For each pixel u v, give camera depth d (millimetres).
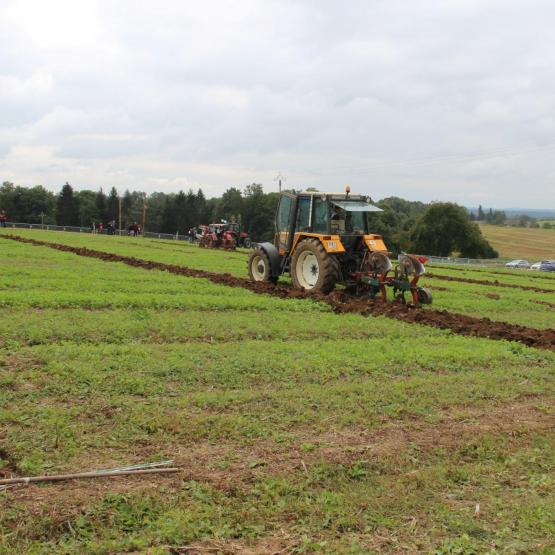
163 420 6051
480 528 4535
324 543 4250
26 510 4391
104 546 4062
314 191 16609
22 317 10422
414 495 4965
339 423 6355
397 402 7102
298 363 8383
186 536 4242
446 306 15938
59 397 6586
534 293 22312
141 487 4828
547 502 4957
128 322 10406
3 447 5328
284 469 5254
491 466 5602
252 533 4340
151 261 24031
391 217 83812
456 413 6906
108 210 114375
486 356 9555
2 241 31656
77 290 14656
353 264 15867
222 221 48188
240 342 9688
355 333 11109
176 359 8133
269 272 17625
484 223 191750
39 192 114625
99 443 5516
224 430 5941
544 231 131250
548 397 7777
